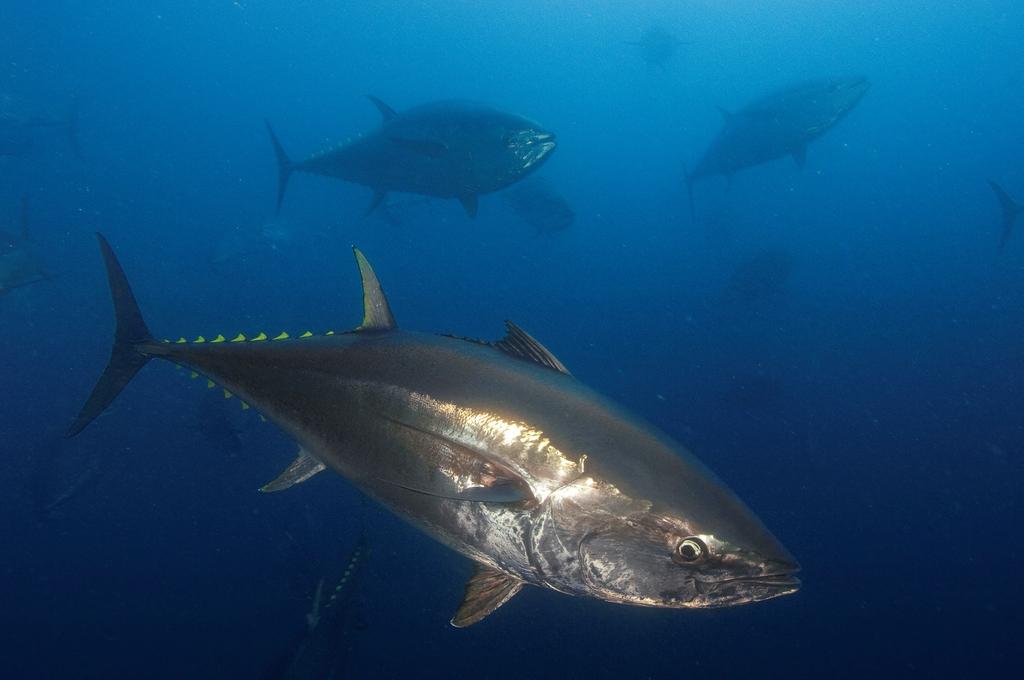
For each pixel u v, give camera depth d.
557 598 8.73
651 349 19.41
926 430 13.53
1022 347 18.12
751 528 2.06
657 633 8.20
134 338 3.23
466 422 2.30
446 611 8.52
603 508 2.11
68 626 9.09
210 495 11.60
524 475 2.19
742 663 7.76
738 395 14.50
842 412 14.51
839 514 10.67
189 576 9.94
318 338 2.75
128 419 14.09
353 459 2.56
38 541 10.74
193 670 8.34
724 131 15.23
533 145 8.34
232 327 20.22
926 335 19.95
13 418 14.70
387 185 9.52
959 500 10.99
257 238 19.00
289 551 9.78
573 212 16.47
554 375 2.46
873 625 8.36
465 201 8.93
